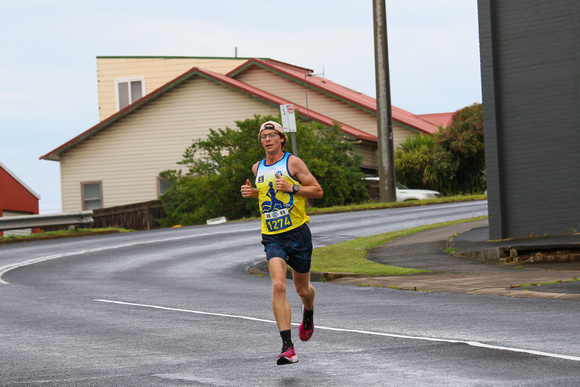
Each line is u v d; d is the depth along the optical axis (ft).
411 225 102.63
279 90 188.14
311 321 32.91
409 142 166.50
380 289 55.11
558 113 75.51
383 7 130.31
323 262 71.46
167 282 62.18
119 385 26.84
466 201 134.10
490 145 77.46
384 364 29.14
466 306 44.37
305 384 26.32
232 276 67.05
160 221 148.77
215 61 217.36
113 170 175.42
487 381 25.81
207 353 32.40
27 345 34.96
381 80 132.05
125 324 40.65
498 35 77.61
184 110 174.29
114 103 220.02
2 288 58.03
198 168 148.05
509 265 63.82
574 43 74.84
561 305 43.04
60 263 78.02
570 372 26.73
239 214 142.51
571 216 75.15
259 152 140.67
